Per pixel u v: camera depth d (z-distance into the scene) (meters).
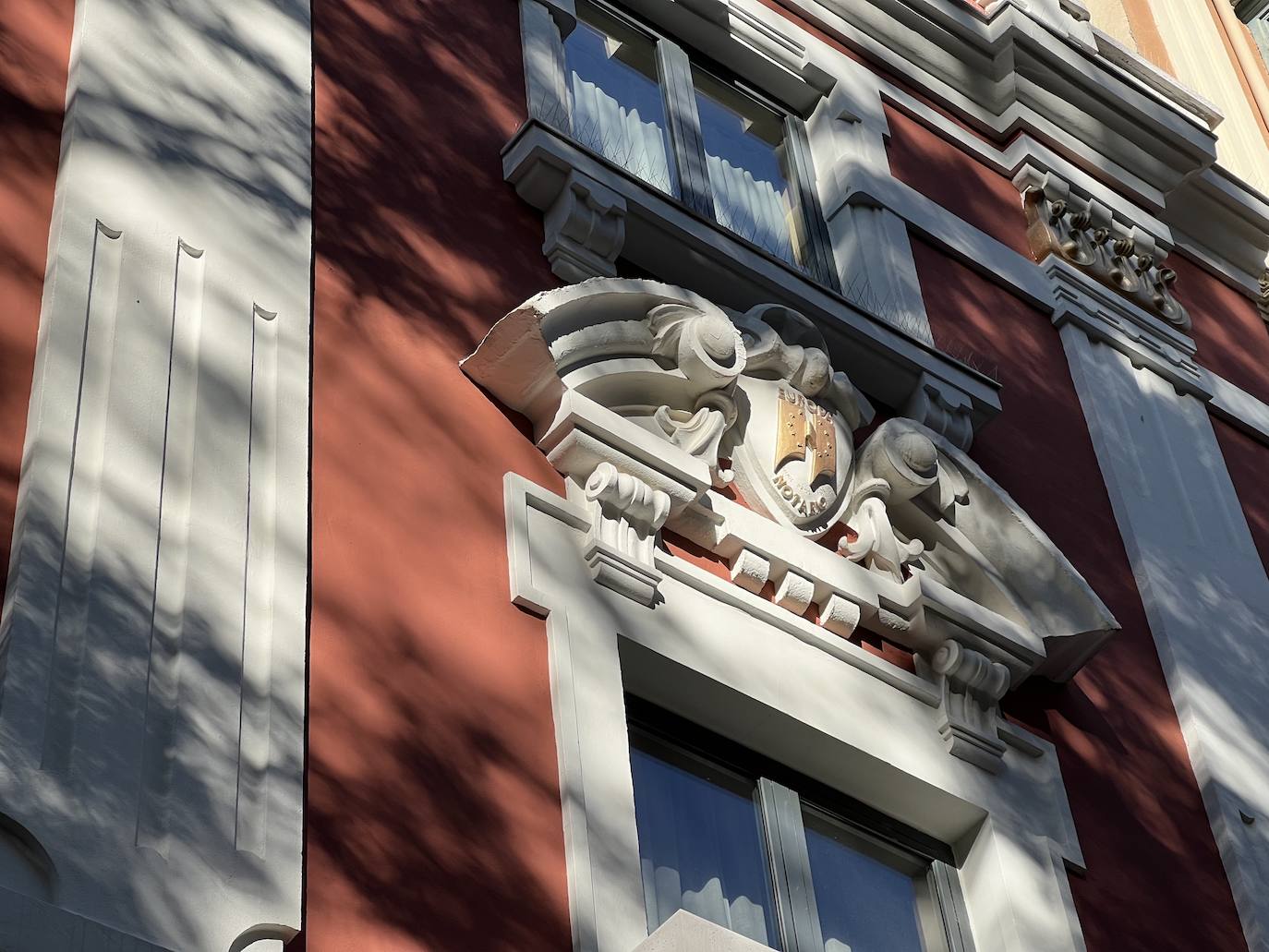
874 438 8.70
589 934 6.18
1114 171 12.00
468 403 7.44
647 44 10.17
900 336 9.25
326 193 7.62
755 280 8.79
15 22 6.92
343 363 7.11
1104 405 10.52
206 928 5.15
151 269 6.46
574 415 7.45
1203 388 11.30
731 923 7.04
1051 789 8.31
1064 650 8.70
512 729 6.57
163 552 5.82
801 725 7.53
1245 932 8.54
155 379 6.18
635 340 7.89
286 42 7.79
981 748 8.11
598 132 9.47
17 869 4.93
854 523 8.56
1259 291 12.69
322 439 6.81
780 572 7.89
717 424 7.99
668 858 7.04
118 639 5.51
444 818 6.15
